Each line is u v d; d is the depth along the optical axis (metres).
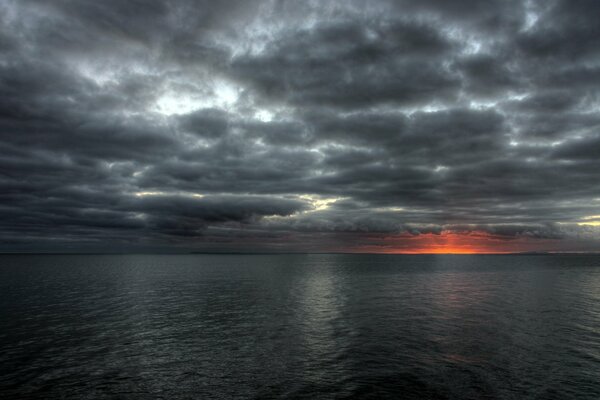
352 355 25.42
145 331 32.72
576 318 37.69
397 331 32.22
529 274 102.81
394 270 123.88
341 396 18.89
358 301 50.69
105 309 44.00
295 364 23.70
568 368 22.66
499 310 42.62
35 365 23.70
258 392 19.47
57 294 58.50
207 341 29.31
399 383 20.47
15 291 62.41
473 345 27.67
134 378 21.48
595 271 115.50
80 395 19.17
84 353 26.19
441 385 20.19
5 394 19.28
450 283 76.88
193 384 20.56
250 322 36.38
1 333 32.09
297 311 42.59
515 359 24.34
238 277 93.50
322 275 100.56
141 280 84.38
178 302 49.88
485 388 19.73
